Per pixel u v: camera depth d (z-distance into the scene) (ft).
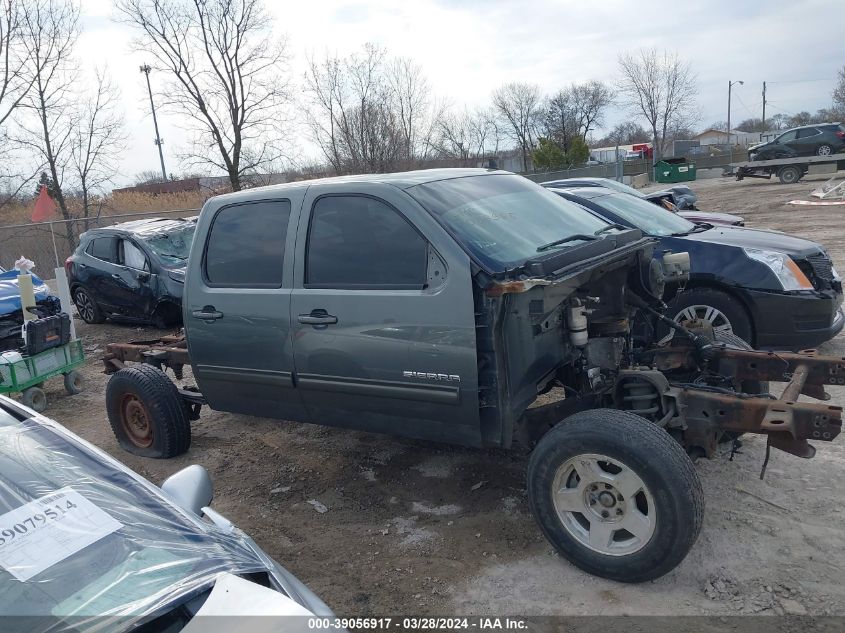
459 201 13.85
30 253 64.44
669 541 10.88
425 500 15.37
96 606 7.11
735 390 15.16
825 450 16.08
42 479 8.67
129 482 8.96
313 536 14.26
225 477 17.48
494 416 12.60
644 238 15.35
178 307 36.47
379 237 13.57
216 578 7.45
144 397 18.33
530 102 191.21
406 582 12.37
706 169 145.18
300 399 15.16
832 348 23.77
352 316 13.65
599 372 13.79
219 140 67.15
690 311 22.20
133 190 112.06
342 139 78.89
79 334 38.50
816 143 99.50
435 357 12.71
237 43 65.21
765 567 11.78
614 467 11.65
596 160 181.47
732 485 14.62
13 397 24.93
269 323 14.98
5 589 7.22
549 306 12.25
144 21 63.16
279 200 15.19
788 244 22.40
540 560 12.63
